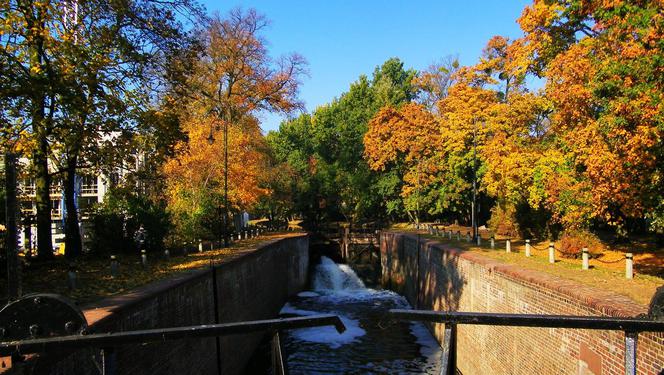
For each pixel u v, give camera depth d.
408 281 32.44
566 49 20.97
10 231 5.61
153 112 16.11
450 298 20.86
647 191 13.47
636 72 12.07
